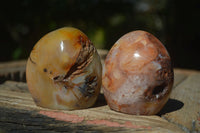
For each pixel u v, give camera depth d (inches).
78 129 11.0
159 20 57.3
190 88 17.5
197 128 11.5
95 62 12.7
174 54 51.2
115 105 12.4
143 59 12.0
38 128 11.0
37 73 12.4
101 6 45.1
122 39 12.7
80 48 12.4
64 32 12.6
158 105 12.3
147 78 11.9
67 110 12.5
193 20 51.3
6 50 43.9
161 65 12.1
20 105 12.8
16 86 16.2
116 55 12.4
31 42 43.8
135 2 55.5
